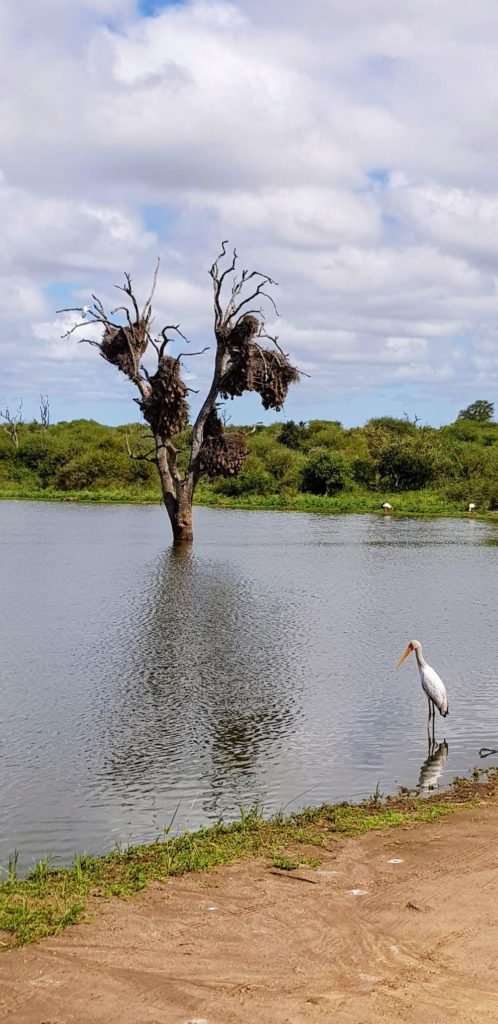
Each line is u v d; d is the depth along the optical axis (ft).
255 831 29.91
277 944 21.44
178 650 59.21
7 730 43.01
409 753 40.04
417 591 84.53
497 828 29.63
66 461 241.55
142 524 152.05
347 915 22.99
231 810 33.60
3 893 24.54
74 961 20.59
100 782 36.52
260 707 46.78
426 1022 18.04
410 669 54.80
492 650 59.98
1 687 50.21
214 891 24.70
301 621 69.26
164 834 31.32
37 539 128.26
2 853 29.78
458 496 201.26
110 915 23.09
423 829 29.76
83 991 19.27
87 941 21.61
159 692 49.37
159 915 23.12
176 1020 18.17
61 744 41.06
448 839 28.63
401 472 222.69
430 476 221.66
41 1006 18.70
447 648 60.49
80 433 325.01
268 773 37.55
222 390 118.83
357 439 275.39
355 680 52.21
